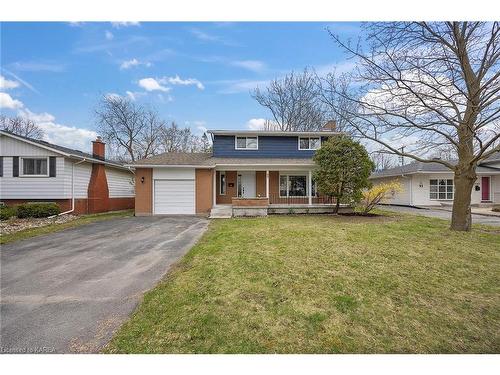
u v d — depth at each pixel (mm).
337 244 6543
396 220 11109
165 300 3689
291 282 4242
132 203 20594
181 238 8117
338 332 2953
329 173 12617
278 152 17312
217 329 2986
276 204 15305
